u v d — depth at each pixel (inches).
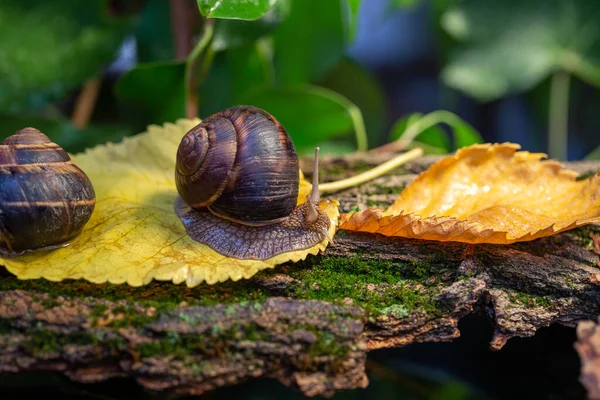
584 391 15.8
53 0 18.0
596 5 19.7
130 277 13.9
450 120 18.8
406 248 14.7
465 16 20.3
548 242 14.9
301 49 19.2
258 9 14.8
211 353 13.4
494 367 16.9
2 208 13.8
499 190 15.2
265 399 16.0
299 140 18.9
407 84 26.4
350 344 13.6
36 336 13.4
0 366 13.3
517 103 23.7
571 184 15.1
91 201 14.4
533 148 23.3
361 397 16.3
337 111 18.3
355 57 25.0
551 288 14.3
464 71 20.5
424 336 14.1
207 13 14.6
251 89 18.8
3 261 13.8
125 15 18.8
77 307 13.7
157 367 13.3
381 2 24.5
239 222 14.8
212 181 14.4
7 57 17.8
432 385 16.8
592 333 13.2
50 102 18.3
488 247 14.7
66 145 18.3
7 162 13.9
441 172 15.3
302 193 15.4
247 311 13.8
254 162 14.4
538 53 20.2
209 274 14.0
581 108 22.9
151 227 14.8
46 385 14.8
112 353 13.4
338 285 14.4
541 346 16.3
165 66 16.9
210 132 14.5
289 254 14.3
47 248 14.3
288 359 13.5
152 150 15.9
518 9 20.1
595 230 15.1
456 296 14.1
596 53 20.0
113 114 20.7
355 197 15.9
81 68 18.3
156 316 13.6
